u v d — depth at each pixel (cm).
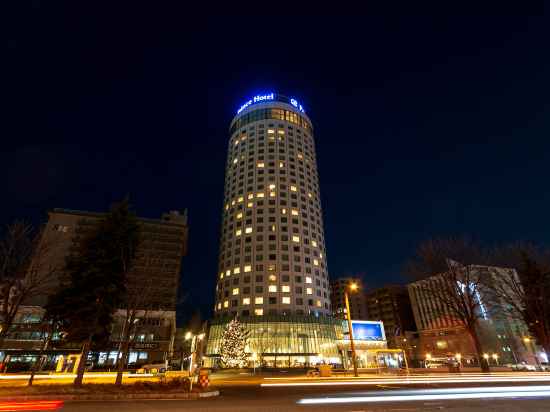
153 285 3144
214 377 4519
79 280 2748
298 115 13425
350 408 1467
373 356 7644
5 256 2483
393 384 2752
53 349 5616
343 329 9412
